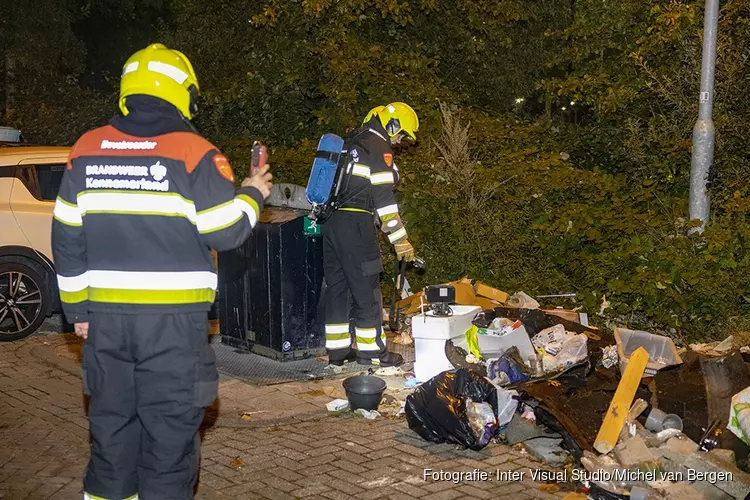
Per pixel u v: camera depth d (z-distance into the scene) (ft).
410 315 24.89
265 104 37.40
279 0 36.76
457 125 28.04
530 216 25.84
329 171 20.59
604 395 16.53
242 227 11.62
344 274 21.45
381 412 18.79
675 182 28.09
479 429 16.49
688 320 22.63
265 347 22.82
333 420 18.38
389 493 14.69
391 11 36.27
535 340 19.72
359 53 35.45
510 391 17.12
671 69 29.76
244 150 34.45
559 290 24.71
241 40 41.78
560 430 16.11
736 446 14.67
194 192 11.31
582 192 26.17
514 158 28.60
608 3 32.73
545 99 35.63
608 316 23.49
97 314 11.42
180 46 43.14
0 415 18.76
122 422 11.62
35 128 49.80
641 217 24.47
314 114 36.14
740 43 27.58
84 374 11.71
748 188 25.59
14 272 24.93
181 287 11.39
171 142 11.39
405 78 36.19
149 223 11.29
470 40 40.42
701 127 23.62
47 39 54.85
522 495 14.60
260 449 16.76
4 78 53.93
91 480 11.75
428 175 27.91
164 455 11.50
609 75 32.71
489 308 22.88
